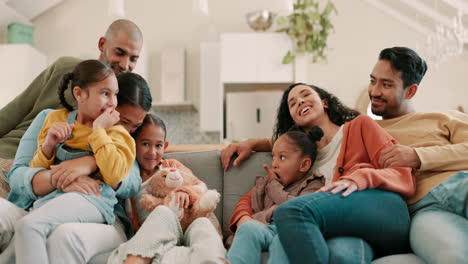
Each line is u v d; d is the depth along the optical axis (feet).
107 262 4.01
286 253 3.82
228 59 14.37
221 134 14.20
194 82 16.06
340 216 3.96
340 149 5.17
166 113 15.99
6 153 5.92
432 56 11.98
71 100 6.21
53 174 4.33
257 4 16.26
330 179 5.15
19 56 14.60
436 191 4.42
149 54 16.20
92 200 4.33
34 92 6.46
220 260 3.71
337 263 3.67
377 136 5.01
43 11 16.29
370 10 15.94
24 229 3.73
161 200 4.85
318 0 16.01
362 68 15.74
